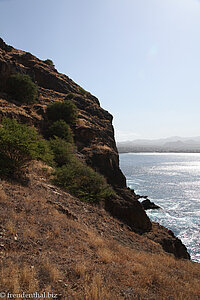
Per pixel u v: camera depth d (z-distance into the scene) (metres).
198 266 9.16
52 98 30.23
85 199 13.18
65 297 3.75
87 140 24.84
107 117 35.69
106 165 22.06
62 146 17.56
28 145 9.80
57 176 13.43
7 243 4.93
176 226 29.08
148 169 102.06
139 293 4.52
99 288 4.09
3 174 9.45
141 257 7.41
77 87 41.56
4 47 33.00
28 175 11.27
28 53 36.28
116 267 5.61
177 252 16.23
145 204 37.69
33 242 5.47
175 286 5.37
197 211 35.81
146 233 15.16
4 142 9.63
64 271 4.63
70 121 25.28
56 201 9.84
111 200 15.30
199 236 26.09
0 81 22.22
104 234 9.50
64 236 6.58
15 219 6.21
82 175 14.77
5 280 3.67
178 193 49.72
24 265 4.31
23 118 18.81
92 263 5.46
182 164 138.25
